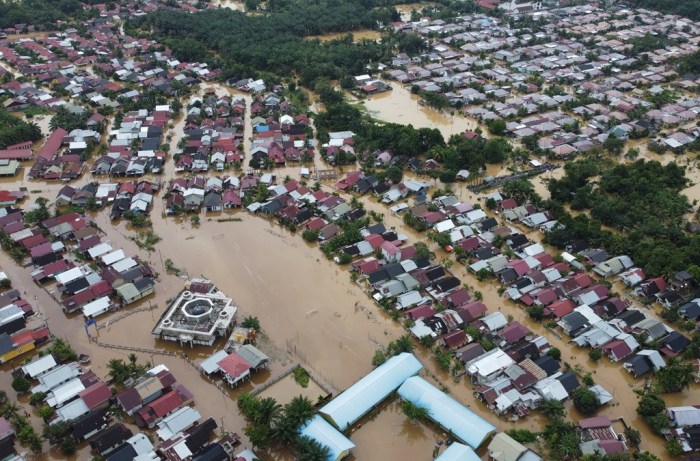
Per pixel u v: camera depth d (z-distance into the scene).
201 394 72.19
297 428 64.38
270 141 132.12
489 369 73.12
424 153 132.12
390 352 77.12
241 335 78.75
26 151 127.88
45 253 94.69
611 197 114.75
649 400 68.44
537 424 68.56
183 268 94.50
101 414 66.94
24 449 64.88
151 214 109.50
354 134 137.25
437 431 67.94
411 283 88.94
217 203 110.31
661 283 89.38
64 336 80.62
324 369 75.94
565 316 82.44
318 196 112.12
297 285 91.19
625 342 78.19
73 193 112.06
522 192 111.19
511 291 88.62
